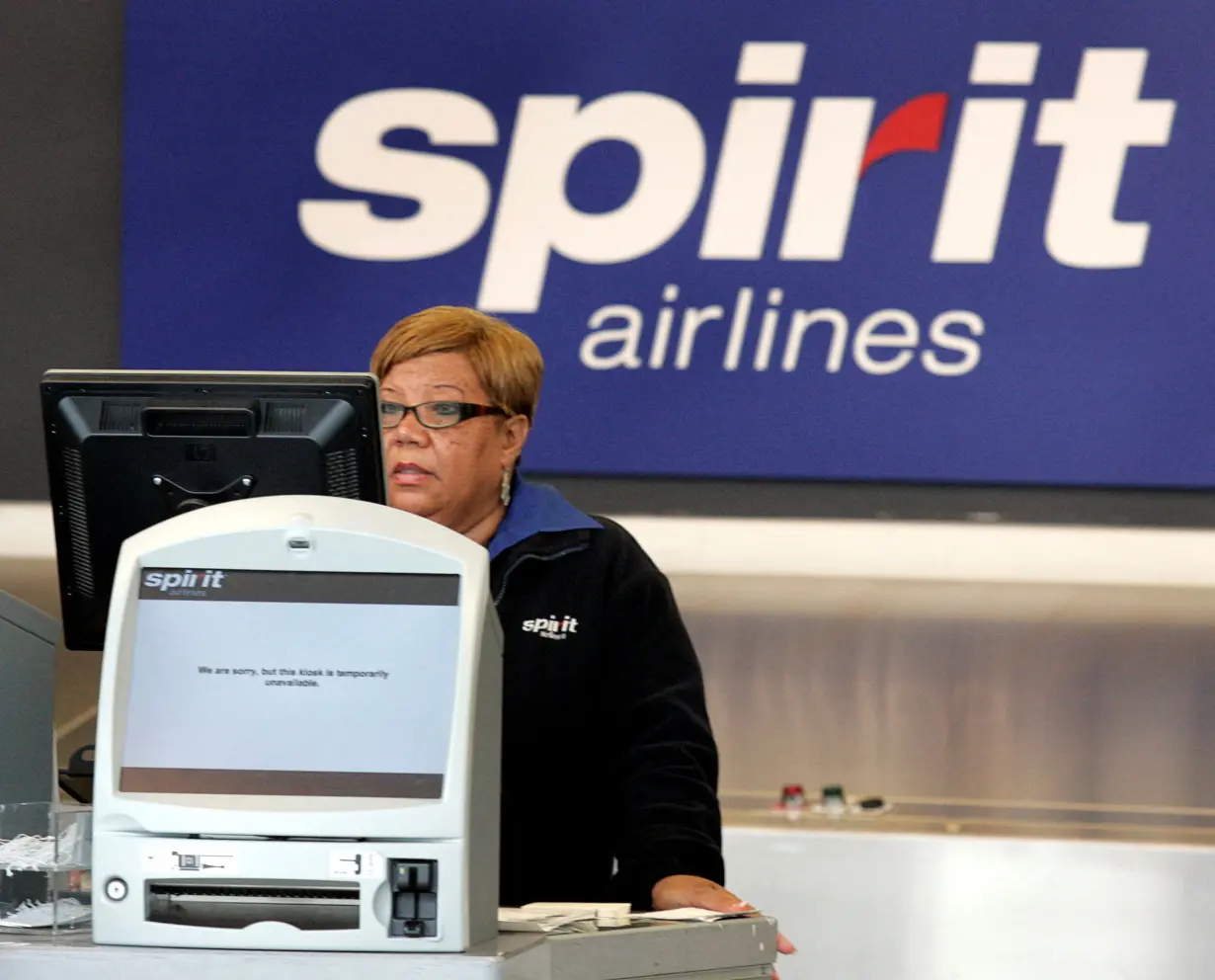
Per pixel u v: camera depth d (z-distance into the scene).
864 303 14.02
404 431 7.84
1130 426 13.81
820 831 12.44
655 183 14.20
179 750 4.79
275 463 6.18
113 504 6.29
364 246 14.38
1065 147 13.81
